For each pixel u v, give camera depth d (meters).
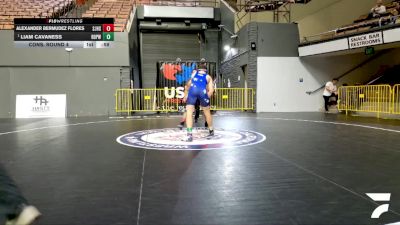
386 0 15.52
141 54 20.41
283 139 7.25
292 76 16.20
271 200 3.31
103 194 3.53
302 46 15.80
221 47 20.86
